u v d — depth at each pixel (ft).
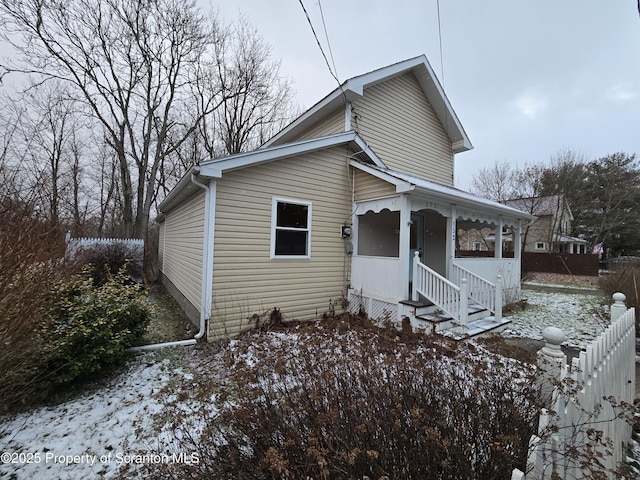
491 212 25.95
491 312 21.89
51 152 35.76
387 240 27.53
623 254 92.32
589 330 21.25
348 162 23.54
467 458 4.61
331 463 4.54
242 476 4.92
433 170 35.17
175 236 30.35
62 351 11.03
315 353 8.50
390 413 5.28
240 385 7.29
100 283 22.91
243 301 18.22
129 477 7.16
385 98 29.78
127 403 10.65
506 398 6.29
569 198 81.92
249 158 17.70
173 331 18.99
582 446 5.22
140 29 46.91
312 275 21.52
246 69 58.03
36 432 9.05
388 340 10.04
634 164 86.53
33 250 10.39
